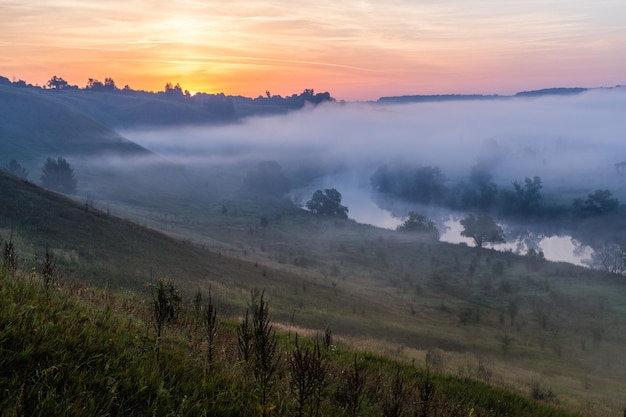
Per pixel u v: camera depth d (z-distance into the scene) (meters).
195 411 3.79
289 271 73.19
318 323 43.44
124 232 52.53
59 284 7.21
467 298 86.62
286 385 5.28
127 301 8.31
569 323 70.94
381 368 10.74
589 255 164.00
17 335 3.80
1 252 8.75
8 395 3.12
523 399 12.06
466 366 25.97
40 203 50.50
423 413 6.26
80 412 3.22
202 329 7.04
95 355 4.00
